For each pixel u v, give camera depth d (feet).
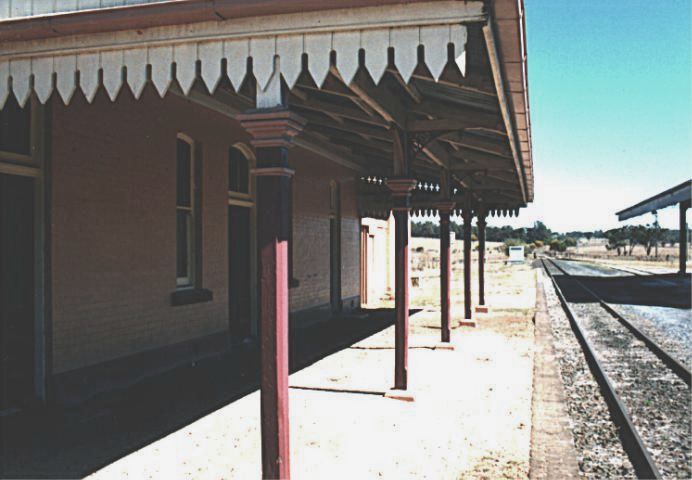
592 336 39.99
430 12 10.97
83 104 20.59
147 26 12.30
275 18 11.76
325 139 38.99
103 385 21.67
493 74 13.15
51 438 17.03
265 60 11.94
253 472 14.76
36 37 12.92
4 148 18.13
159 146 24.57
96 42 12.75
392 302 59.21
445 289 31.78
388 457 15.87
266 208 12.26
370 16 11.30
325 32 11.62
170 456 15.80
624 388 25.46
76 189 20.38
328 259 44.42
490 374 25.70
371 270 58.85
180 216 27.12
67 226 20.03
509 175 34.81
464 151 30.58
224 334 29.45
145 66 12.58
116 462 15.33
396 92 19.81
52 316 19.51
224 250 29.40
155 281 24.43
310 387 22.97
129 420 18.80
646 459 16.14
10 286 18.54
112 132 21.95
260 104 12.12
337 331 38.52
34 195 19.29
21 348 18.98
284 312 12.35
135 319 23.29
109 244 21.90
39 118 19.20
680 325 45.91
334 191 46.98
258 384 23.50
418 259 143.43
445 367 27.04
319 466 15.19
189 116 26.45
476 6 10.69
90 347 21.08
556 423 18.88
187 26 12.19
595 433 19.26
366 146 37.65
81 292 20.67
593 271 131.54
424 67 14.79
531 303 59.52
